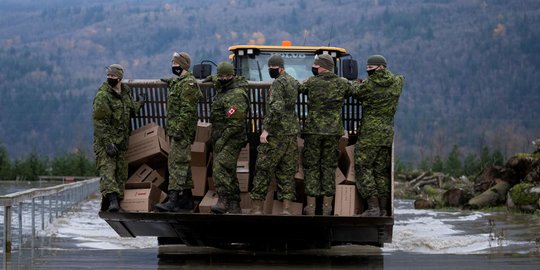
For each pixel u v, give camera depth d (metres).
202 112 16.70
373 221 15.16
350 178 16.03
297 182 16.16
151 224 15.82
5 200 16.92
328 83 15.75
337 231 15.82
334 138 15.72
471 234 21.27
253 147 16.83
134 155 16.36
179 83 15.75
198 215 15.23
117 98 15.94
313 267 15.34
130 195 16.06
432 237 20.58
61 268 14.73
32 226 18.81
